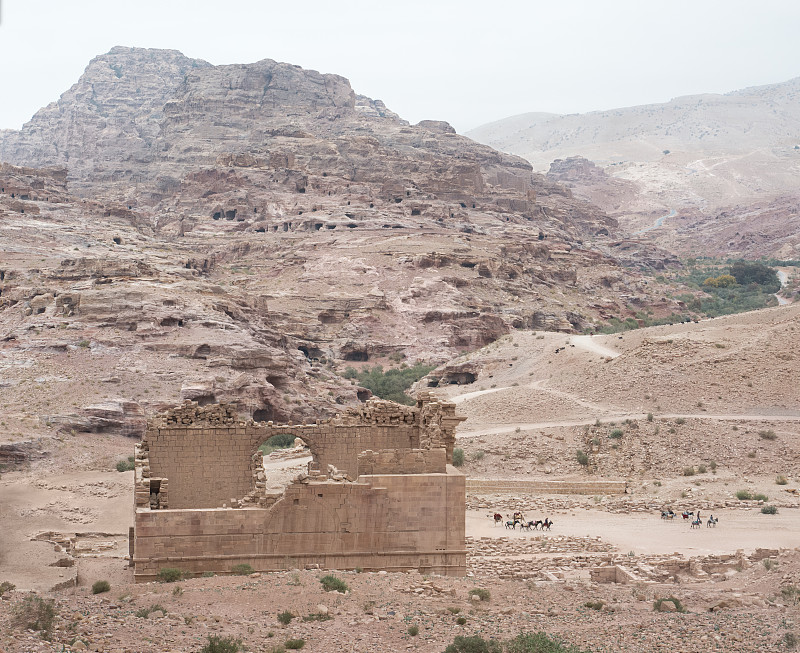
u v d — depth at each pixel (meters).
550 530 69.94
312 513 47.94
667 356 114.50
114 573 53.09
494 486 87.62
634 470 93.00
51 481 82.62
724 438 95.69
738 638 39.44
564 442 98.75
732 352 112.81
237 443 54.22
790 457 92.25
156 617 39.09
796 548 59.31
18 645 34.00
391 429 56.47
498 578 53.34
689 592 48.75
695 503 78.69
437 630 39.34
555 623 41.66
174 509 48.19
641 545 64.19
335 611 40.81
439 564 48.94
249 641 36.81
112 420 109.06
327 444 55.88
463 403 116.88
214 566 46.97
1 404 109.50
